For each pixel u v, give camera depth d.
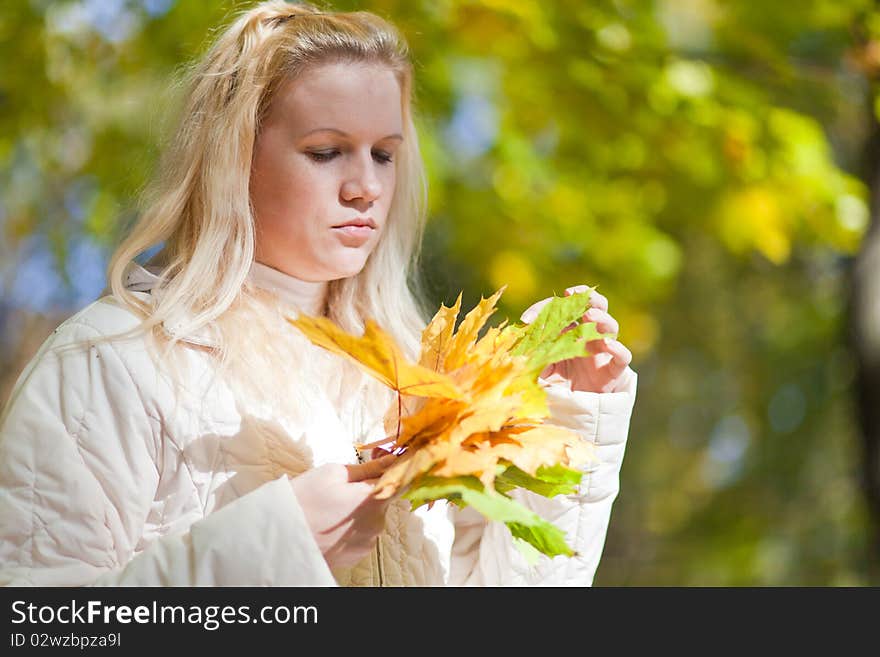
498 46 7.80
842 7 7.38
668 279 9.08
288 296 3.19
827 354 13.30
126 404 2.82
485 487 2.48
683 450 15.50
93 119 8.59
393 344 2.48
